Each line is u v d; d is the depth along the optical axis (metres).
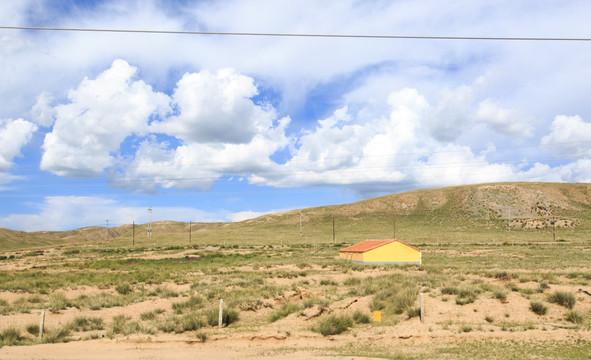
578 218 171.12
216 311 24.23
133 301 32.03
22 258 87.94
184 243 127.50
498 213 191.62
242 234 164.88
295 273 47.53
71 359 16.00
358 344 18.80
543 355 16.17
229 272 51.81
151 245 123.25
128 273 52.47
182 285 41.28
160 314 27.20
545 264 52.09
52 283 41.81
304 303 26.59
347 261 68.06
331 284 39.00
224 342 19.28
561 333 19.23
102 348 18.23
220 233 170.62
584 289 28.23
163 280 44.62
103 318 26.41
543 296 26.55
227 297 31.59
